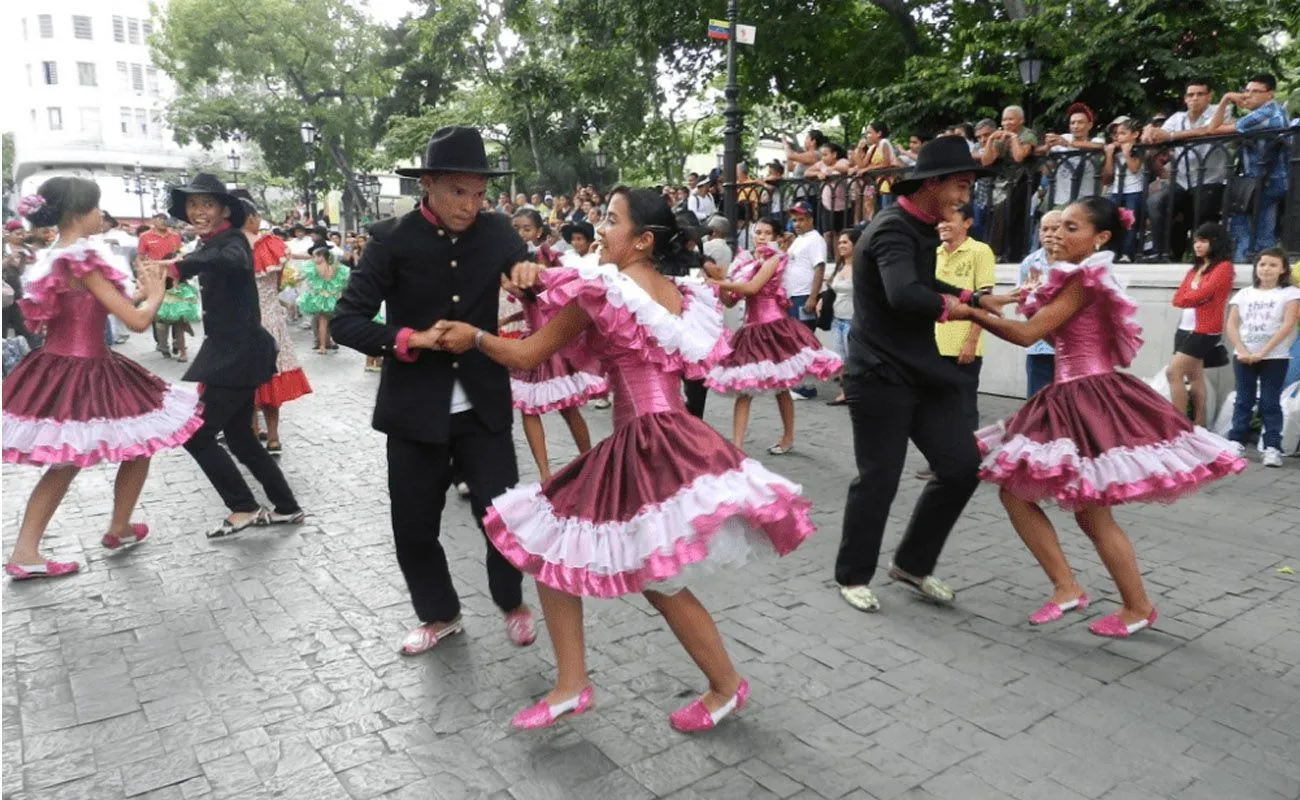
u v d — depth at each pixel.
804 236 9.09
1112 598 4.11
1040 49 11.37
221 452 4.98
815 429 7.71
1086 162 8.15
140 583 4.35
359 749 2.93
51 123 44.31
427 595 3.60
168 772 2.81
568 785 2.73
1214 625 3.82
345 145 33.41
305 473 6.38
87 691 3.32
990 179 8.92
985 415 8.04
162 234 11.48
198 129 32.59
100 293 4.10
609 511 2.70
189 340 13.70
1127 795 2.66
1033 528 3.85
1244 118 7.54
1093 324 3.65
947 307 3.61
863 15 16.83
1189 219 7.80
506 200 18.80
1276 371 6.25
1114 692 3.26
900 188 3.75
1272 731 3.00
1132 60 10.87
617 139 23.61
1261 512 5.33
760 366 6.40
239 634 3.79
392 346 3.12
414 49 31.44
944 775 2.76
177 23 30.23
